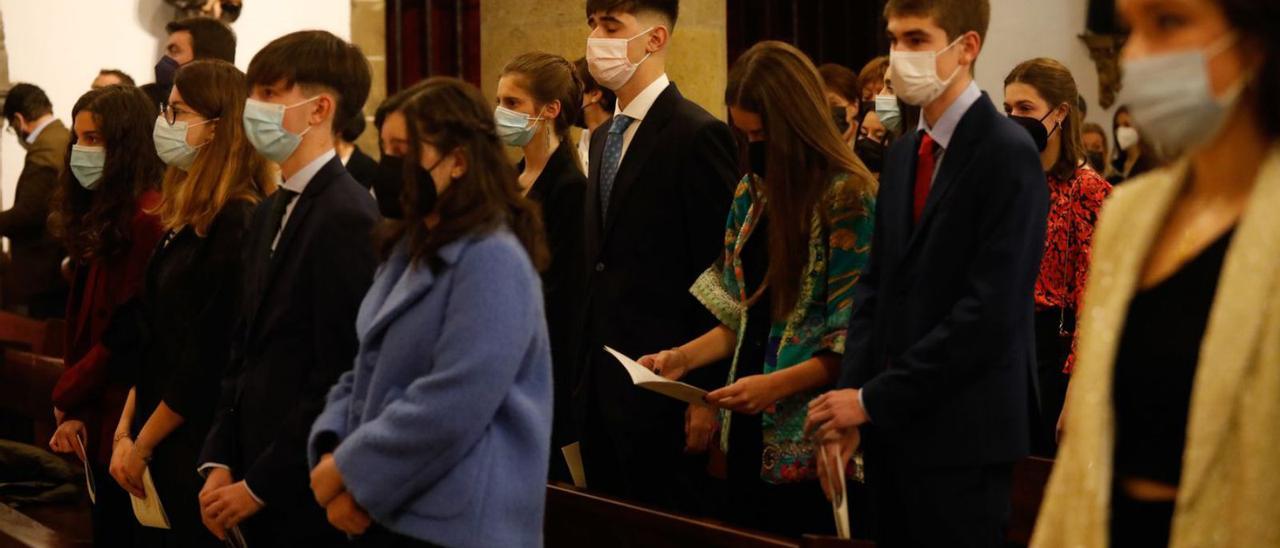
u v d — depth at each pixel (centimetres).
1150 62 187
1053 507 203
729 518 385
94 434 455
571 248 474
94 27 856
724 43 689
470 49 855
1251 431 180
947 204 309
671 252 417
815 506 369
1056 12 1223
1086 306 203
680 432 415
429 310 281
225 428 340
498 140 292
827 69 595
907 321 310
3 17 831
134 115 464
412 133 282
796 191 356
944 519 303
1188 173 198
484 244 280
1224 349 182
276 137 339
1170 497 193
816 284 355
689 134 419
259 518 328
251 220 358
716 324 418
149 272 409
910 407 299
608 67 431
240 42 861
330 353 323
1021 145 307
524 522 284
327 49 345
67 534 557
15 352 663
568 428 472
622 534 345
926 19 315
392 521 278
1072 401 201
